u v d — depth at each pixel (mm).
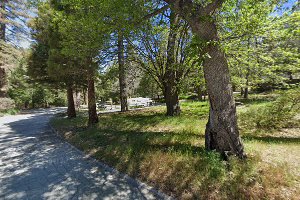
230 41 6312
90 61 9391
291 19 5273
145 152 5629
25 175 5473
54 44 11469
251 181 3592
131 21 5340
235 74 9938
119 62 10711
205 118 11133
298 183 3463
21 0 22000
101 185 4609
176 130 8703
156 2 5609
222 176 3822
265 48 7273
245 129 8453
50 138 10430
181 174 4207
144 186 4332
